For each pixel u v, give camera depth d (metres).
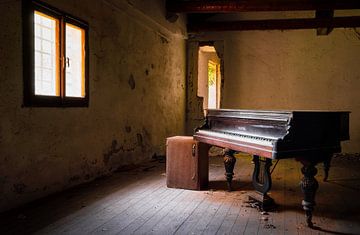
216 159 7.91
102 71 5.56
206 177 4.95
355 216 3.77
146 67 7.25
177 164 4.90
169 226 3.38
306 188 3.41
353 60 8.88
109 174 5.81
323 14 8.38
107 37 5.69
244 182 5.38
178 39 9.14
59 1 4.45
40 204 4.01
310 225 3.40
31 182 4.07
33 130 4.06
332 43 8.98
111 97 5.86
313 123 3.40
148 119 7.39
